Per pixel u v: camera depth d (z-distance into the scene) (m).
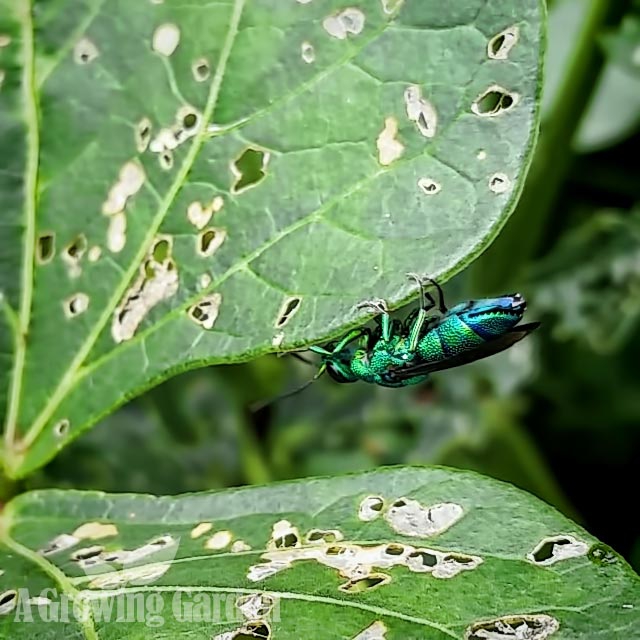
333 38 0.12
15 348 0.13
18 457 0.13
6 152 0.13
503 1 0.12
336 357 0.14
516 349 0.17
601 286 0.17
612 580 0.12
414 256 0.12
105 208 0.13
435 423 0.18
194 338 0.13
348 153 0.12
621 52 0.16
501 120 0.12
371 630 0.11
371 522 0.12
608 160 0.18
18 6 0.13
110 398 0.13
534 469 0.17
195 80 0.13
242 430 0.18
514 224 0.17
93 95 0.13
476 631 0.11
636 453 0.18
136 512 0.12
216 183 0.13
